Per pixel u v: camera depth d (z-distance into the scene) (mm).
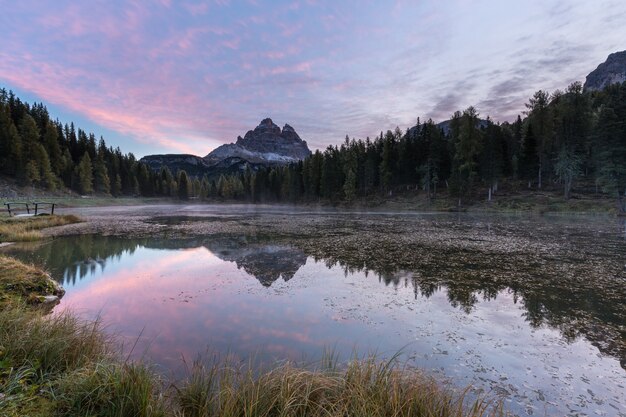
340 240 20500
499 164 55531
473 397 4562
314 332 6832
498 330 7035
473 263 13586
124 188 111062
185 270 12570
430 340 6520
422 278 11258
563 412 4309
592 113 58688
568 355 5961
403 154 72125
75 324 5473
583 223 31578
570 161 48125
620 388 4910
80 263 13820
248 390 3650
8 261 10211
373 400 3484
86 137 111625
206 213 54188
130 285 10461
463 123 58406
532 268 12680
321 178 85750
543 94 56688
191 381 4047
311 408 3490
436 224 31562
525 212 46219
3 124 77562
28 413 3072
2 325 4750
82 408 3279
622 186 41031
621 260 14117
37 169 75125
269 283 10703
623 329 7094
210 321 7367
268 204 99750
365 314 7914
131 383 3568
